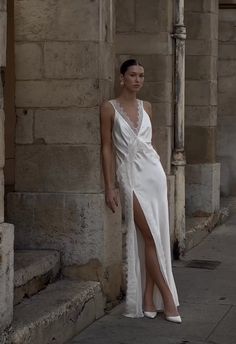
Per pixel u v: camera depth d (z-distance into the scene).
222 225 10.65
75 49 6.09
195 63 10.10
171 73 8.25
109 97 6.32
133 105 5.81
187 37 10.06
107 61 6.24
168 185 8.11
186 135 10.21
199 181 10.23
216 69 10.38
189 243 8.91
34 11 6.14
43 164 6.20
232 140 12.75
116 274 6.35
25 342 4.72
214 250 8.94
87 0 6.05
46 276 5.86
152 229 5.75
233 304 6.45
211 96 10.16
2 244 4.52
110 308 6.18
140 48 8.09
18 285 5.37
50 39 6.13
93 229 6.09
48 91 6.16
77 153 6.12
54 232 6.18
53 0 6.10
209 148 10.23
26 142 6.22
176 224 8.33
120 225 6.42
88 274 6.12
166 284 5.87
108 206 5.93
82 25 6.07
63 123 6.14
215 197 10.46
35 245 6.21
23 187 6.25
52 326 5.09
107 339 5.41
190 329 5.68
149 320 5.87
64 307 5.32
